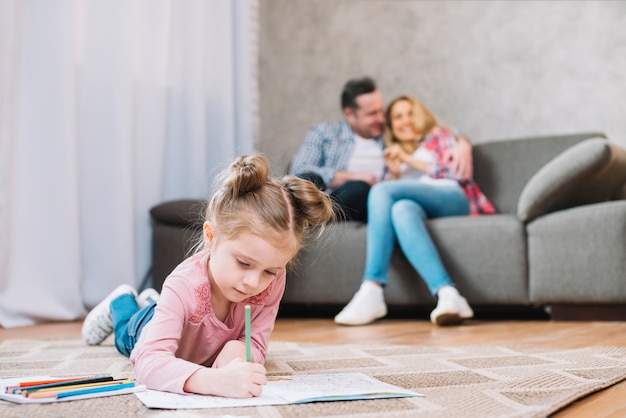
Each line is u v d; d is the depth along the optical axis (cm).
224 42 332
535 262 236
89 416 83
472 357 142
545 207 236
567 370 121
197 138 314
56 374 123
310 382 105
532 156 298
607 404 95
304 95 384
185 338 114
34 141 249
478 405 90
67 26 252
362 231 260
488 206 289
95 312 165
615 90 311
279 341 182
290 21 388
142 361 102
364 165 296
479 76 341
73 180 255
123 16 273
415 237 233
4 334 209
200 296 110
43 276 250
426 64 354
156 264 282
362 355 148
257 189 106
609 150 224
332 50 378
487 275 242
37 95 249
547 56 326
